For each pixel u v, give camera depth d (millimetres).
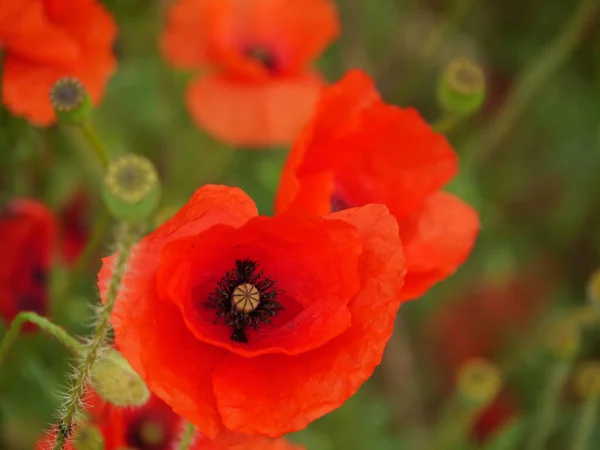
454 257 440
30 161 547
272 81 574
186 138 671
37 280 501
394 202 444
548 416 544
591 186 755
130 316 369
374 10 769
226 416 378
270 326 399
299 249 390
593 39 762
